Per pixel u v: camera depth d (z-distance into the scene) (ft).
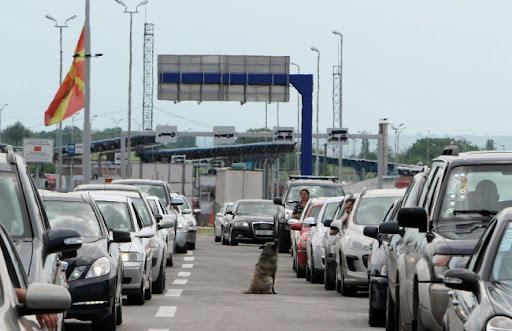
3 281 49.14
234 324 130.21
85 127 377.91
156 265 174.60
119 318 128.77
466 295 69.10
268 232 383.45
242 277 222.69
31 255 70.64
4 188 78.18
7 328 44.80
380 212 177.27
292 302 163.12
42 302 49.08
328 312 146.82
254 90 517.96
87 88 378.53
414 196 114.01
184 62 515.09
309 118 508.53
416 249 93.97
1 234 58.23
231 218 393.50
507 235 72.38
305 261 226.38
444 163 98.17
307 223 218.59
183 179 589.73
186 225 321.52
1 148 84.38
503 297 64.85
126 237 129.29
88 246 121.29
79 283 116.78
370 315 128.88
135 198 187.93
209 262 278.05
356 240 170.71
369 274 131.44
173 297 169.78
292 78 512.22
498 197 94.73
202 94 517.14
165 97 516.73
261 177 581.94
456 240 86.99
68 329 123.13
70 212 129.29
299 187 345.51
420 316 90.63
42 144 472.44
